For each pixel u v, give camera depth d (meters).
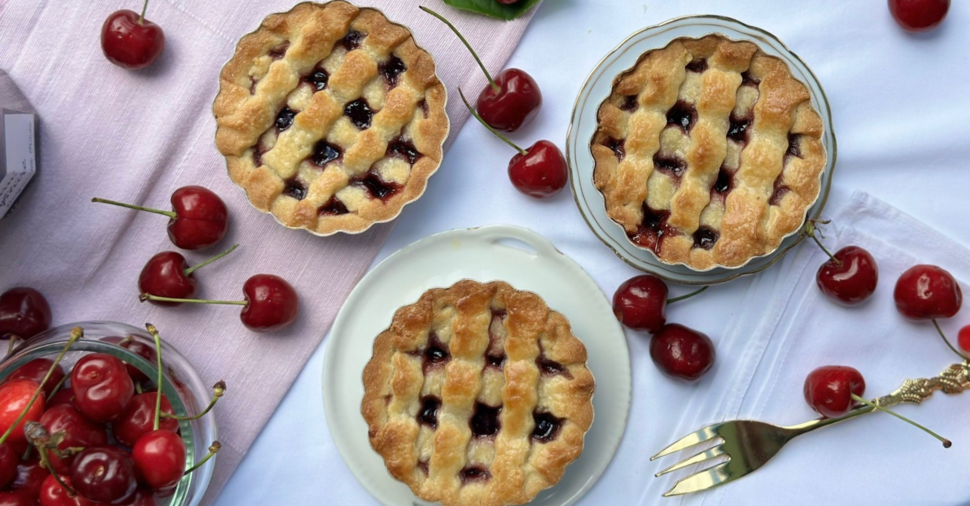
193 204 0.52
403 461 0.49
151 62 0.53
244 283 0.53
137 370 0.50
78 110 0.54
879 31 0.54
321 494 0.54
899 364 0.54
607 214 0.50
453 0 0.53
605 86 0.52
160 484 0.47
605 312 0.54
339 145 0.52
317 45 0.51
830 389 0.52
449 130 0.52
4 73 0.52
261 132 0.52
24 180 0.52
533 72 0.54
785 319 0.54
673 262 0.50
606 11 0.54
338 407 0.53
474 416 0.50
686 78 0.51
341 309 0.53
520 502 0.49
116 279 0.54
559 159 0.52
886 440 0.54
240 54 0.52
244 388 0.54
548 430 0.50
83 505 0.46
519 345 0.49
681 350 0.52
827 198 0.53
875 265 0.52
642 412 0.54
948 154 0.53
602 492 0.54
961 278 0.53
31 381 0.48
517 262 0.54
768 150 0.50
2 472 0.47
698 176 0.50
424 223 0.54
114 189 0.54
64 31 0.53
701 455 0.53
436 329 0.50
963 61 0.53
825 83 0.54
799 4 0.54
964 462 0.53
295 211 0.52
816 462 0.54
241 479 0.54
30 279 0.54
